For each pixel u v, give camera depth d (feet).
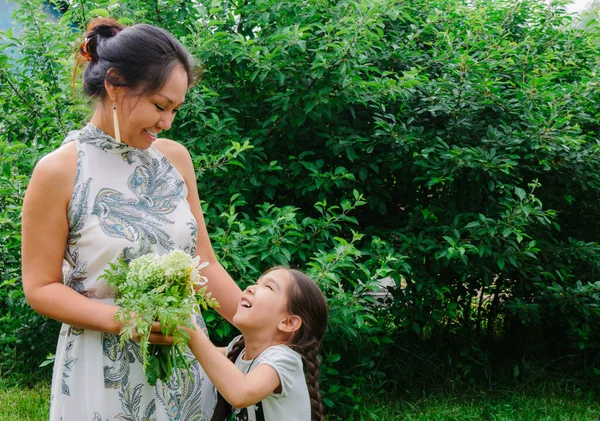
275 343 6.69
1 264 14.88
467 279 15.07
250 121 13.84
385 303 14.37
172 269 5.22
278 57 12.68
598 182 14.43
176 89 5.50
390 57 14.79
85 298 5.47
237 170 12.57
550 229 15.60
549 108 14.33
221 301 6.76
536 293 15.10
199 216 6.65
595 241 16.42
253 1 13.57
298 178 13.89
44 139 13.76
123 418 5.66
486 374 14.65
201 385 6.29
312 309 6.76
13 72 14.32
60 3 14.75
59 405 5.80
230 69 13.57
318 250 12.37
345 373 13.52
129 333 5.07
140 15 12.64
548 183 15.12
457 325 15.62
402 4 15.17
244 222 12.25
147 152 6.03
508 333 16.60
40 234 5.44
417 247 13.14
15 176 12.64
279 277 6.81
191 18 13.16
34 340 14.98
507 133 13.46
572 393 14.66
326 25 12.50
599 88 14.93
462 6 16.99
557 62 16.53
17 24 14.74
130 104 5.47
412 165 13.75
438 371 14.79
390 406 13.46
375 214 14.75
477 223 12.69
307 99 12.64
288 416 6.25
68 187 5.49
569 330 14.92
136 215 5.72
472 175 13.33
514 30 16.85
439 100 13.61
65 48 13.08
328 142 12.90
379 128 13.44
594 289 13.78
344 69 12.12
